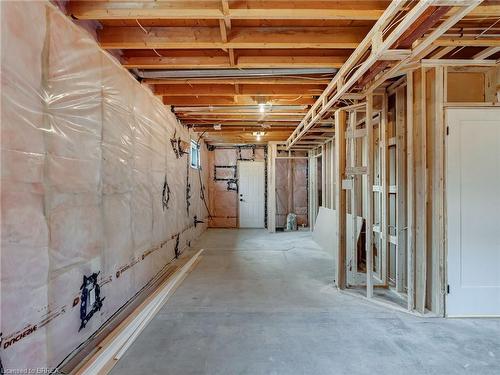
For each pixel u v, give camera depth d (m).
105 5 2.07
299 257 5.06
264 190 8.88
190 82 3.39
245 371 1.89
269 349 2.14
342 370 1.90
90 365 1.88
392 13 1.93
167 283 3.52
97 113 2.33
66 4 2.06
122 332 2.31
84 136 2.14
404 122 3.29
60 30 1.87
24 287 1.56
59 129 1.86
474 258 2.69
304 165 8.74
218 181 8.85
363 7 2.07
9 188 1.46
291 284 3.62
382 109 3.51
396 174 3.38
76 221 2.04
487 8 1.98
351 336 2.33
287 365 1.95
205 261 4.79
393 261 3.55
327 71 3.17
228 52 2.88
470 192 2.69
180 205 5.24
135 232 3.09
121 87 2.78
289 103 4.38
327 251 5.50
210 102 4.32
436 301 2.70
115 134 2.64
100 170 2.37
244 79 3.35
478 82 2.83
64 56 1.91
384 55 2.16
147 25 2.52
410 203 2.85
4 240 1.42
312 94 3.87
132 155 3.03
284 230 8.28
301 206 8.74
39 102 1.68
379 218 3.82
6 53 1.44
